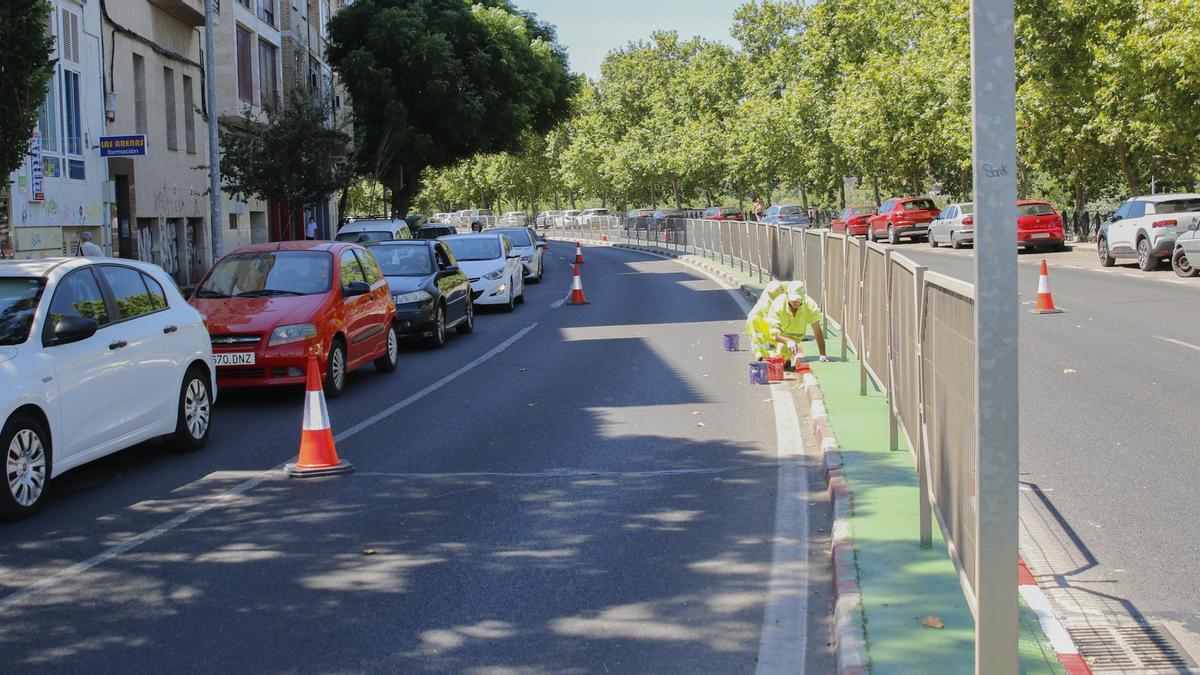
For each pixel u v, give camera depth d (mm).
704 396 12422
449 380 14250
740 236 33594
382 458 9539
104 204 24891
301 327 12453
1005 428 3787
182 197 30828
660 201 104062
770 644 5219
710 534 7062
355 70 48281
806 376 12578
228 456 9812
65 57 23016
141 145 21703
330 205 55250
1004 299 3752
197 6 29641
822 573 6270
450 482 8586
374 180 52594
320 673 4941
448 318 18672
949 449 5199
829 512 7543
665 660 5039
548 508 7758
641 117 99812
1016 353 3766
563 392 12961
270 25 39188
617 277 36500
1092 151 37562
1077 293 22000
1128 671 4773
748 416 11148
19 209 20547
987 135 3705
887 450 8805
